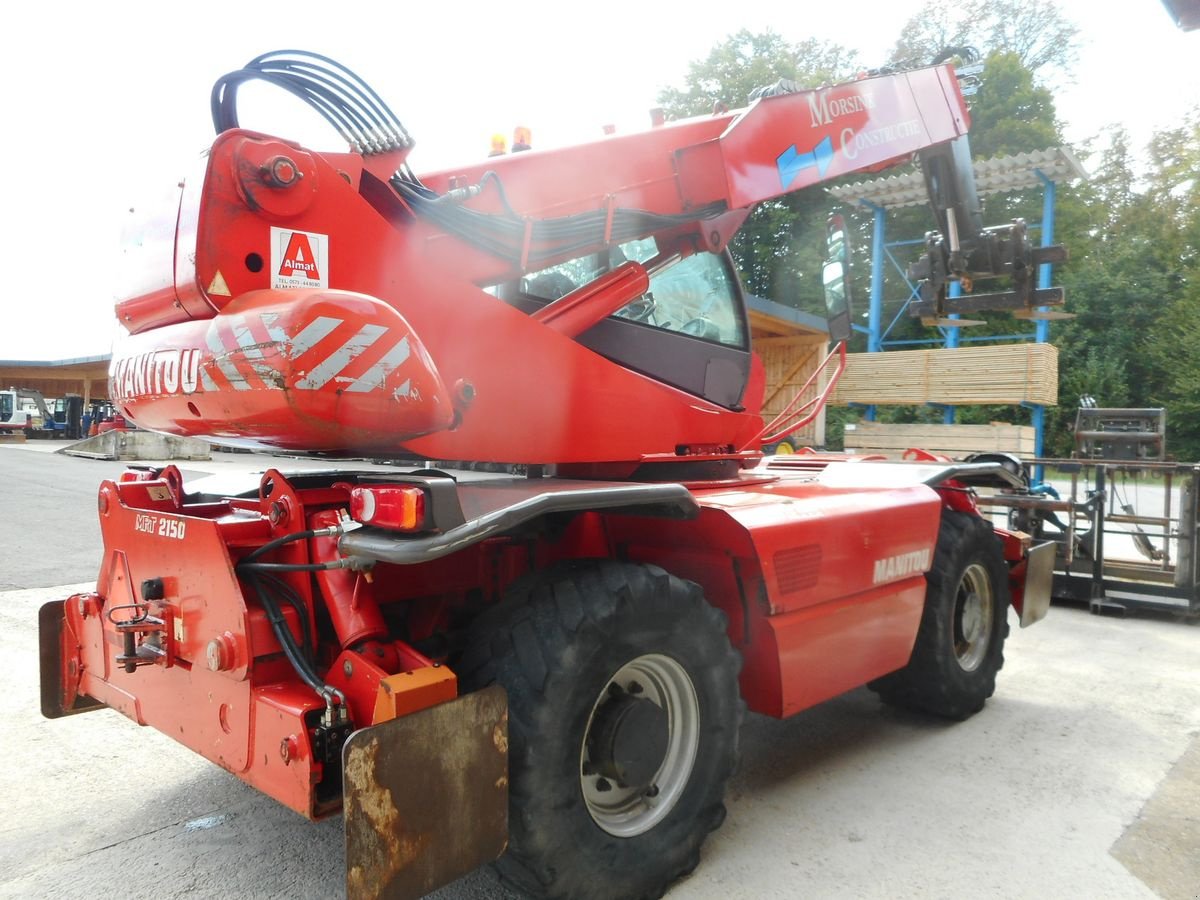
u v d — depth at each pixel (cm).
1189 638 573
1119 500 965
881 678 406
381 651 215
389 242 246
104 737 372
